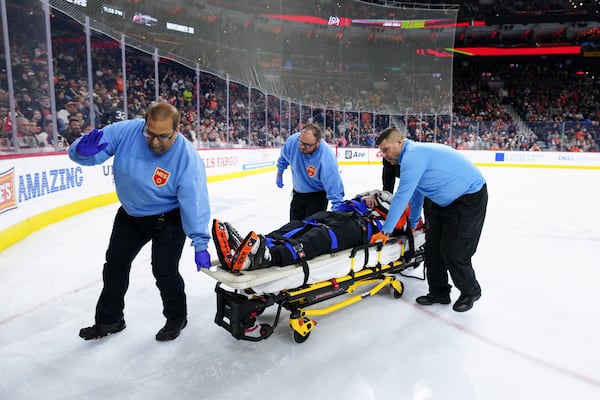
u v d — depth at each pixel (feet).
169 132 6.65
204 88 37.17
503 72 95.20
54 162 18.54
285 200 25.67
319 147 11.23
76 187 20.51
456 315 9.62
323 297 8.89
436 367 7.45
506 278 12.18
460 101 85.66
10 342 8.27
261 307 7.78
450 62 57.26
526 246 15.70
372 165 55.93
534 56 91.71
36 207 17.15
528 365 7.57
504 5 83.66
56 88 20.77
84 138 6.78
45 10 18.06
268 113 46.78
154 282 11.57
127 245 7.87
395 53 56.90
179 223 7.86
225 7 39.01
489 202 25.88
